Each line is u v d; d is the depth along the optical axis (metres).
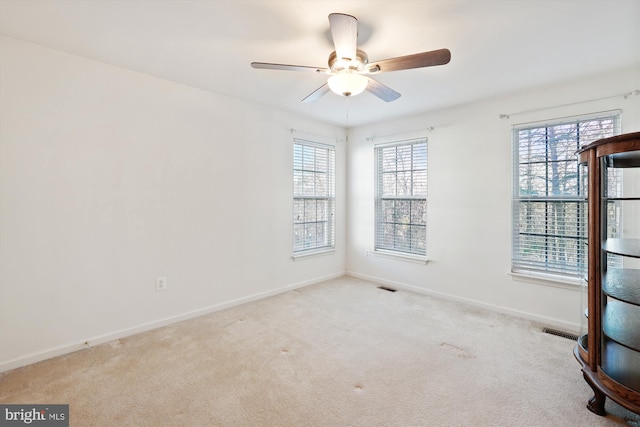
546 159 2.95
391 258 4.17
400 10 1.77
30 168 2.20
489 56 2.32
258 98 3.35
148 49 2.27
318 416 1.68
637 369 1.66
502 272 3.21
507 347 2.46
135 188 2.68
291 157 3.93
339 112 3.83
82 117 2.40
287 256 3.93
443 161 3.64
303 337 2.63
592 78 2.68
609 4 1.71
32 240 2.21
